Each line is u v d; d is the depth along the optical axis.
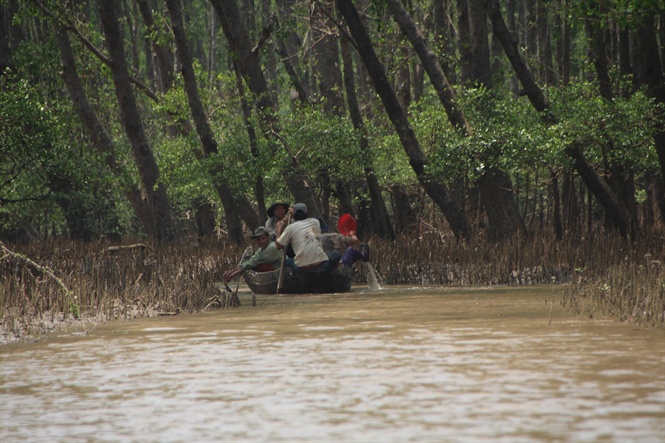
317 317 32.03
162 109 82.00
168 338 26.53
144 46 146.88
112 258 57.66
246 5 122.25
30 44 92.75
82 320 32.22
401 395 16.78
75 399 17.42
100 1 76.12
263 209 69.56
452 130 69.25
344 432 14.15
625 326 26.81
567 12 62.75
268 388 17.86
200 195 85.44
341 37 71.12
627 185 68.19
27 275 43.19
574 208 75.44
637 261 47.97
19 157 60.81
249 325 29.70
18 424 15.41
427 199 89.94
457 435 13.73
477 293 41.94
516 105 64.06
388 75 78.44
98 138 86.38
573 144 55.22
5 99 58.53
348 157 69.44
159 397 17.34
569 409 15.23
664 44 50.75
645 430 13.73
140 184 90.06
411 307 35.12
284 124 70.19
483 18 67.00
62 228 118.06
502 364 19.88
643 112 50.44
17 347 25.52
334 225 85.94
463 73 74.88
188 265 54.56
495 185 63.75
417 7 97.56
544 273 49.00
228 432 14.41
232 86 81.81
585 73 82.75
